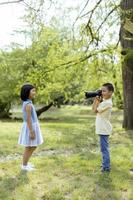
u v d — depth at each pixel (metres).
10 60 25.81
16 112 35.81
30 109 7.19
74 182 6.77
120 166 8.09
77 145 11.04
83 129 15.88
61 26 15.76
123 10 12.42
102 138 7.30
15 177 7.04
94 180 6.90
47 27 14.27
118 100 17.89
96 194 6.13
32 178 6.96
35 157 8.97
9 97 26.92
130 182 6.87
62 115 33.44
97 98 7.23
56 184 6.63
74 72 15.93
